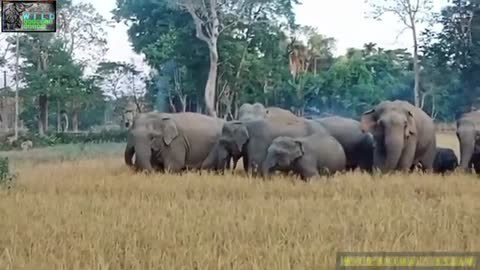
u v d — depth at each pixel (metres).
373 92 62.91
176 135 24.06
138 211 11.70
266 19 58.19
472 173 22.27
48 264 7.35
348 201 12.97
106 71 65.81
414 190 15.87
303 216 10.87
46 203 13.09
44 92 55.22
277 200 13.51
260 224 9.96
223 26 53.84
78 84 57.31
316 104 65.50
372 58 66.25
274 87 61.44
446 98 56.19
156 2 57.75
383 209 11.65
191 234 9.09
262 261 7.32
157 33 58.97
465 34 55.31
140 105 68.25
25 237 9.17
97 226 9.90
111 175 20.56
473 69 55.03
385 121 21.61
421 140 22.83
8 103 68.56
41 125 57.16
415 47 54.38
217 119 26.70
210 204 12.88
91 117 81.25
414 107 23.27
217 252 8.02
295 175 19.41
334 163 20.69
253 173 21.75
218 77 56.03
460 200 13.20
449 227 9.70
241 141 22.66
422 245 8.08
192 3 51.16
